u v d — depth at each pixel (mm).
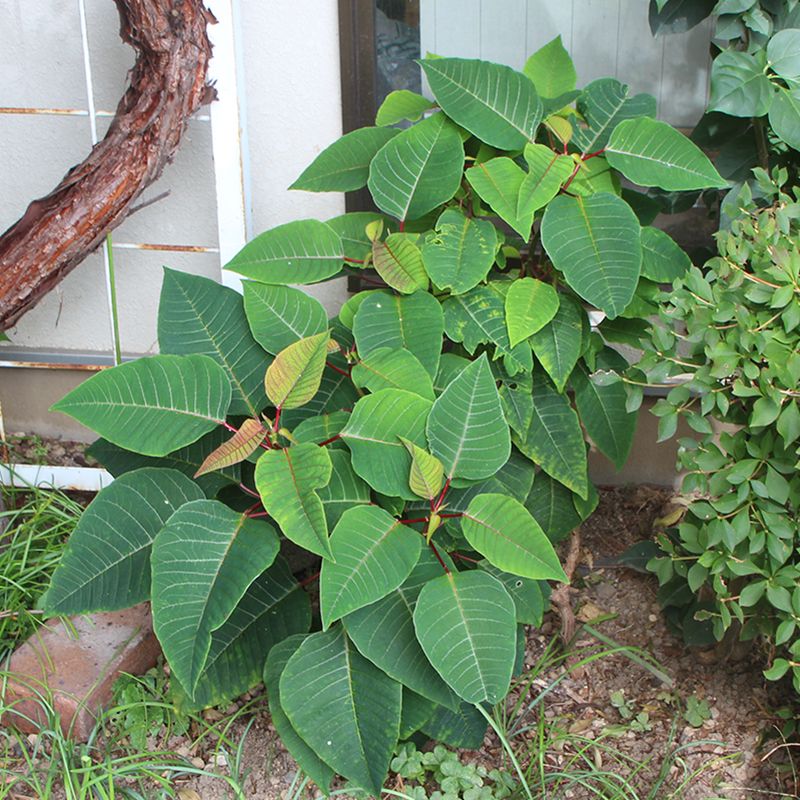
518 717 1497
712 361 1354
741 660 1557
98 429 1400
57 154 1829
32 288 1584
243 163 1710
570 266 1453
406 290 1488
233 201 1710
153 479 1438
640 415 1803
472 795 1392
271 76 1763
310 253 1526
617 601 1654
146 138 1573
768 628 1419
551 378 1521
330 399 1520
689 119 1768
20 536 1690
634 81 1760
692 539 1431
